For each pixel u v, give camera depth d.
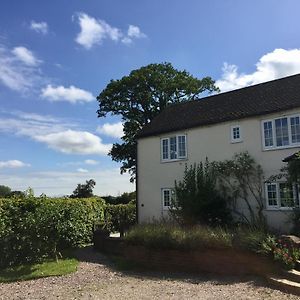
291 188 18.09
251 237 11.52
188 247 12.44
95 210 21.72
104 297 9.45
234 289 9.75
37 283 11.41
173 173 23.69
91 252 17.14
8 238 13.70
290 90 20.36
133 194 44.50
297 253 10.73
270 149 19.19
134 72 40.84
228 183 20.75
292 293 9.18
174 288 10.19
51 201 15.86
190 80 41.22
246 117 20.22
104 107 41.50
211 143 21.88
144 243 13.60
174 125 24.12
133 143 40.78
